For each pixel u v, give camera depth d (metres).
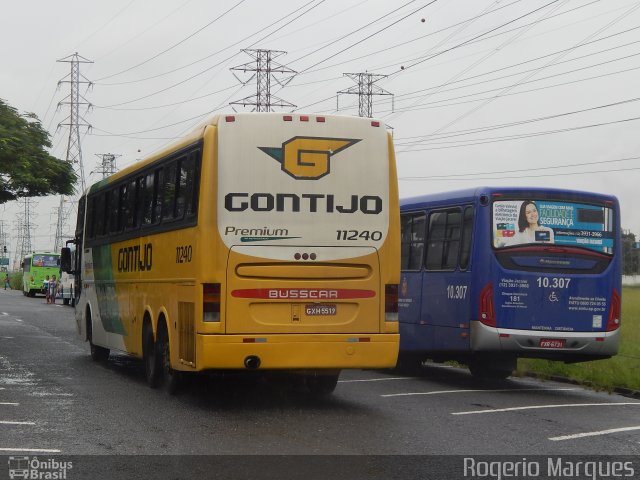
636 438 10.00
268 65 52.66
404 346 16.77
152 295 13.94
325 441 9.55
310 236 11.62
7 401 12.46
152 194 14.13
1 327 30.20
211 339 11.28
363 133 11.91
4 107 24.97
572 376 16.16
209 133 11.56
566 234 14.78
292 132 11.66
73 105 63.94
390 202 11.98
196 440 9.57
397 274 11.96
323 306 11.62
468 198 15.03
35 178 23.86
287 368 11.50
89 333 19.25
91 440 9.53
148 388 14.09
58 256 72.12
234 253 11.40
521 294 14.52
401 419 11.17
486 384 15.69
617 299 14.98
